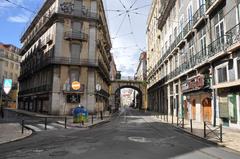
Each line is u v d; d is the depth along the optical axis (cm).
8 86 1195
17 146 912
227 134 1338
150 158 727
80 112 2050
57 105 3159
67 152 794
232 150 920
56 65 3225
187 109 2681
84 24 3388
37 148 868
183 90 2702
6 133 1283
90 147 889
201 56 2167
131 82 6462
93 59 3347
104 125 1952
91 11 3431
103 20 4041
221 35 1812
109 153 780
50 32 3512
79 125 1825
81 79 3288
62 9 3316
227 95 1736
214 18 1948
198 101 2328
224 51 1650
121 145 942
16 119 2452
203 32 2194
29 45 4853
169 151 852
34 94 4066
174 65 3288
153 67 5394
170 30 3609
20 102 5378
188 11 2650
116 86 6369
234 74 1609
